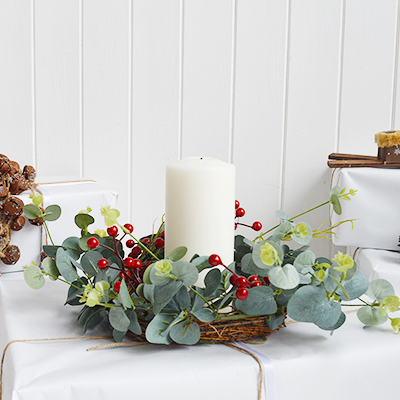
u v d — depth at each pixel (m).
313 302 0.45
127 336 0.51
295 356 0.46
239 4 1.10
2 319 0.57
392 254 0.89
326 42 1.11
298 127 1.13
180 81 1.12
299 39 1.11
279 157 1.14
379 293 0.51
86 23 1.09
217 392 0.43
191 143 1.14
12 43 1.09
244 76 1.12
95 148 1.13
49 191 0.83
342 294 0.47
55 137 1.12
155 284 0.46
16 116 1.11
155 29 1.10
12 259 0.75
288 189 1.15
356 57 1.12
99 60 1.11
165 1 1.10
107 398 0.41
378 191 0.89
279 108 1.13
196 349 0.48
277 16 1.10
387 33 1.11
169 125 1.13
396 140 0.92
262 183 1.15
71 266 0.53
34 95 1.11
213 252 0.52
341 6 1.10
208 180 0.51
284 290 0.48
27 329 0.52
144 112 1.13
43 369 0.43
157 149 1.14
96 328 0.54
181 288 0.46
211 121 1.13
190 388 0.43
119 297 0.47
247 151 1.14
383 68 1.12
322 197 1.15
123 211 1.16
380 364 0.48
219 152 1.14
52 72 1.10
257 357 0.45
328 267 0.46
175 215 0.52
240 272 0.59
